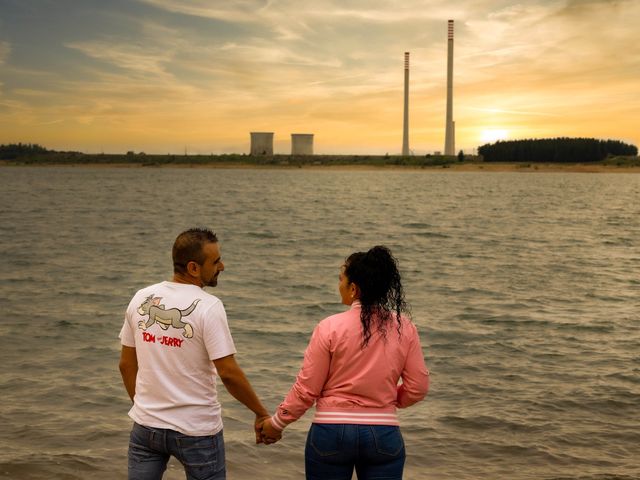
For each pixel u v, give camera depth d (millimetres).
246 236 28188
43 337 9766
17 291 14062
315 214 42469
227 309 12477
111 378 7684
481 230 32500
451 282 16203
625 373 8195
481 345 9656
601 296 14242
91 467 5129
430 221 37938
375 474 3256
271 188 85125
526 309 12633
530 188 94188
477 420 6492
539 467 5445
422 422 6426
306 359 3303
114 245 23891
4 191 70312
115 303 12734
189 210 45188
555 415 6676
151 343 3244
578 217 42250
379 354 3244
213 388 3324
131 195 65375
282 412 3334
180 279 3326
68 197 60469
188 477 3312
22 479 4875
